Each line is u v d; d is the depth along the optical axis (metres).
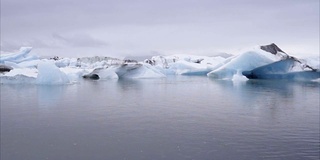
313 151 8.84
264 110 15.03
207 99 19.34
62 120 12.88
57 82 30.52
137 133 10.80
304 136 10.27
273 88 26.08
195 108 15.71
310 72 33.69
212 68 46.84
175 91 24.45
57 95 21.55
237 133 10.68
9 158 8.56
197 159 8.33
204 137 10.25
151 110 15.14
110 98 19.97
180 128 11.41
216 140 9.90
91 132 10.98
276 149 9.01
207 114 14.02
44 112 14.72
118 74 44.78
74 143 9.77
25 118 13.34
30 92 23.30
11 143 9.80
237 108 15.65
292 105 16.61
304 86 27.66
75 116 13.70
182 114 14.04
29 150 9.16
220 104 17.11
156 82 34.44
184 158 8.40
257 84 30.34
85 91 24.27
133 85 30.30
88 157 8.58
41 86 28.36
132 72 44.62
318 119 12.87
